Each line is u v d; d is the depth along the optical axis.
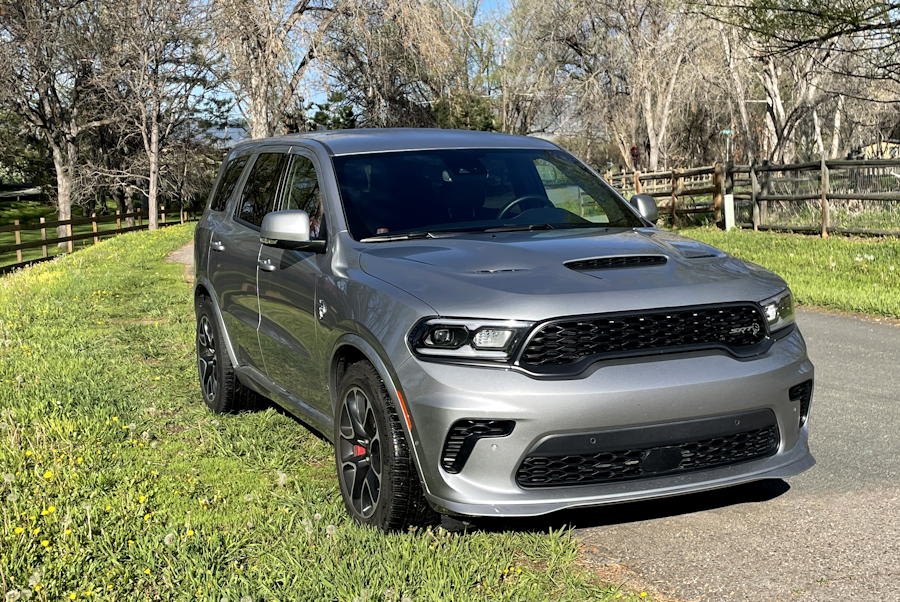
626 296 4.02
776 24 14.57
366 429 4.43
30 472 5.23
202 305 6.98
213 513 4.66
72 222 33.41
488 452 3.90
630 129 45.66
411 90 28.64
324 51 25.20
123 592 3.80
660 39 41.34
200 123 56.50
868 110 29.70
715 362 4.09
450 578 3.79
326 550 4.08
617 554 4.18
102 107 49.03
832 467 5.31
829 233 18.14
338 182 5.27
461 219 5.15
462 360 3.93
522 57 53.22
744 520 4.54
